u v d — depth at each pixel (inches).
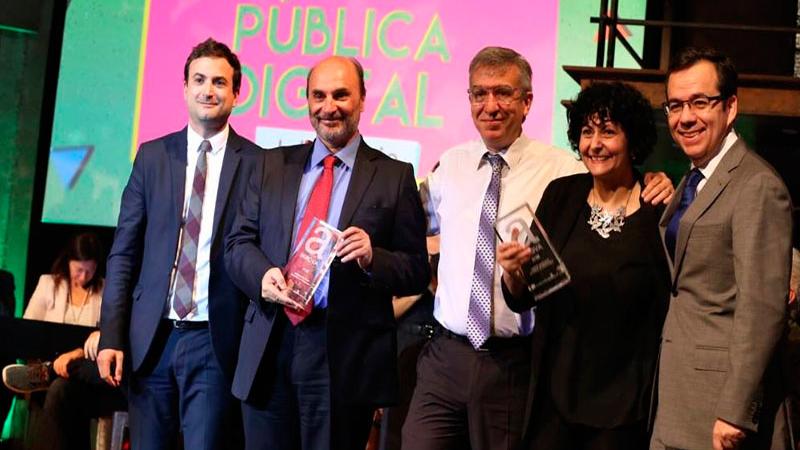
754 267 112.0
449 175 145.0
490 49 142.3
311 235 127.8
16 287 241.8
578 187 130.3
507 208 139.9
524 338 135.7
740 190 115.2
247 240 134.5
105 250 231.5
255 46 217.3
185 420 142.9
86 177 222.1
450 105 210.8
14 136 243.4
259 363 130.3
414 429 139.3
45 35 238.7
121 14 221.9
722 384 113.9
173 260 143.1
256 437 132.2
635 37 206.5
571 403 123.5
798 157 199.5
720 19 213.2
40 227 239.8
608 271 123.8
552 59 208.1
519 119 141.9
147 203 146.6
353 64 135.8
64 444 193.3
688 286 117.3
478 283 136.9
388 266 129.3
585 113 126.9
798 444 131.8
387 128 212.1
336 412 129.4
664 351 118.5
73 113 222.5
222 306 140.4
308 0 216.5
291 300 126.3
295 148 138.3
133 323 143.4
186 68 148.5
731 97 118.9
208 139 147.3
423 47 212.2
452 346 138.2
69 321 206.8
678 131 120.0
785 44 211.0
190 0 220.1
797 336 133.4
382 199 133.7
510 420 135.2
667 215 121.7
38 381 191.9
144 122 220.8
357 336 130.2
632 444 122.6
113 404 196.1
